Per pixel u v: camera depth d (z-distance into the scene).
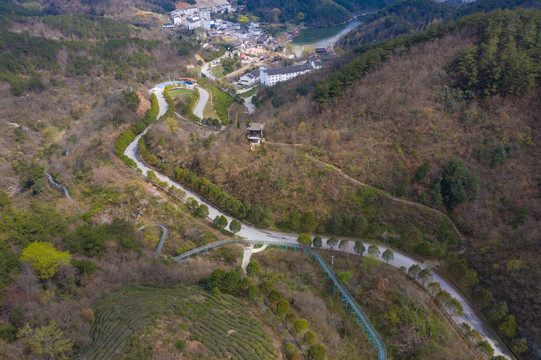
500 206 91.50
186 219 100.94
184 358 56.16
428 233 93.12
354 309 75.62
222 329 63.94
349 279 81.38
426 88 121.75
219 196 103.38
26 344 55.12
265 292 76.19
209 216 103.12
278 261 88.12
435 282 77.94
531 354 65.06
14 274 66.94
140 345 57.03
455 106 112.50
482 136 103.50
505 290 74.56
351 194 100.31
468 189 94.62
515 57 112.50
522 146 99.50
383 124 114.81
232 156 112.81
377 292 78.12
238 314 69.25
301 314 73.88
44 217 88.06
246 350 59.97
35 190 117.06
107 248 83.00
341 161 107.50
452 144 104.62
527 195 90.62
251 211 98.44
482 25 135.12
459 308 72.44
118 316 63.34
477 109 109.94
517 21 129.12
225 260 87.94
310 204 100.25
